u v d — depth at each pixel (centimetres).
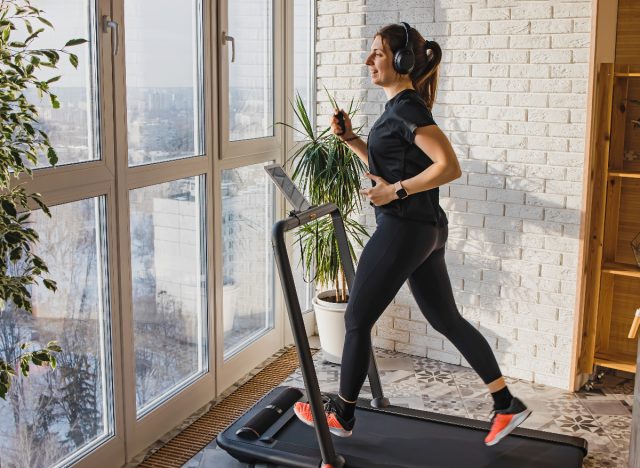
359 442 304
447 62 405
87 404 295
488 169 401
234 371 400
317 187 404
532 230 394
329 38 442
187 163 344
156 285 336
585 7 366
